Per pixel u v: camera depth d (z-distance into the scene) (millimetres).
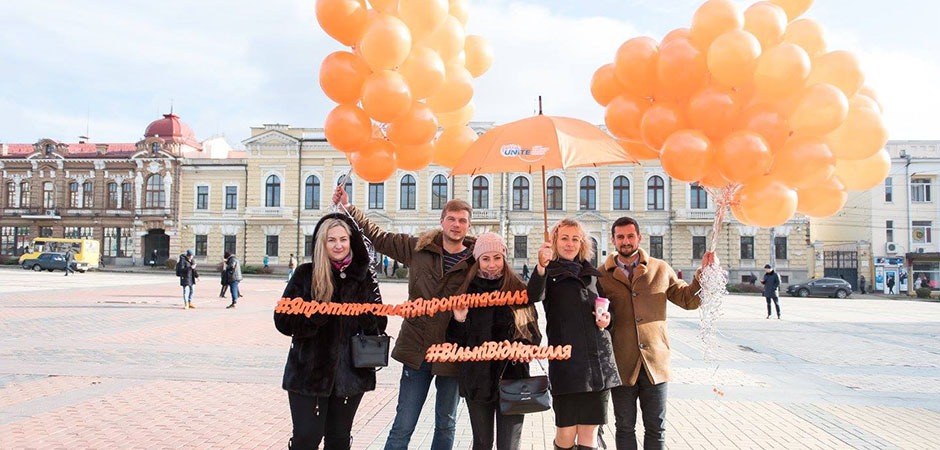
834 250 40906
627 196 40281
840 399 7559
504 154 4113
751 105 3969
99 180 46188
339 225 4023
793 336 14109
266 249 43781
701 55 3869
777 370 9586
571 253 4172
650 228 39781
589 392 3961
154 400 7031
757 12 3982
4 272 38344
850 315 20469
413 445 5594
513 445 3908
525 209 41219
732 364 10086
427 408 7043
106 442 5469
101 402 6879
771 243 36062
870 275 39750
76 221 46156
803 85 3842
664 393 4281
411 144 4512
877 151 4031
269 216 43156
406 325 4289
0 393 7211
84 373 8430
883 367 10000
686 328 15242
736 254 38844
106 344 11008
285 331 3844
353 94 4332
